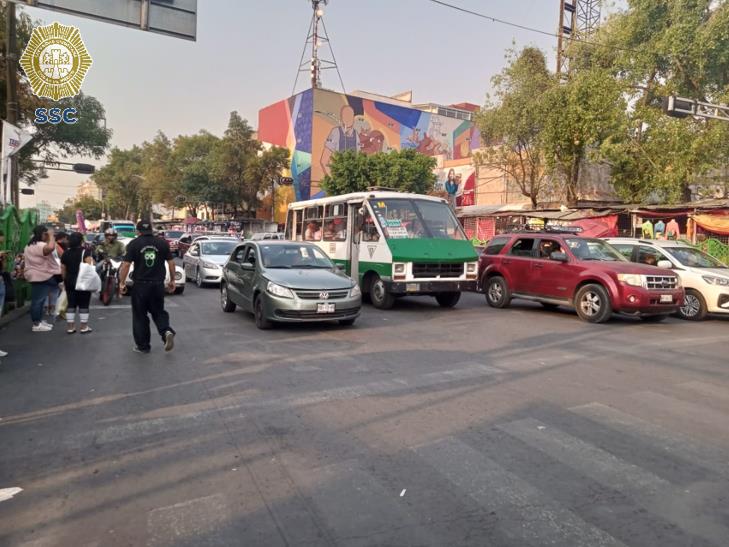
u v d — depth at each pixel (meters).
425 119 57.44
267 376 6.61
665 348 8.57
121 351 8.03
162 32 9.38
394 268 12.16
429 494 3.63
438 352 8.03
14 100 13.35
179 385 6.23
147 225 7.82
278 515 3.36
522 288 12.70
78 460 4.20
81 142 33.16
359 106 53.06
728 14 20.95
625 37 24.45
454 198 42.53
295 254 10.88
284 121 55.09
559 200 32.69
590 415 5.25
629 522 3.29
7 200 12.24
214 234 36.09
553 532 3.18
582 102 24.09
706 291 11.75
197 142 61.78
